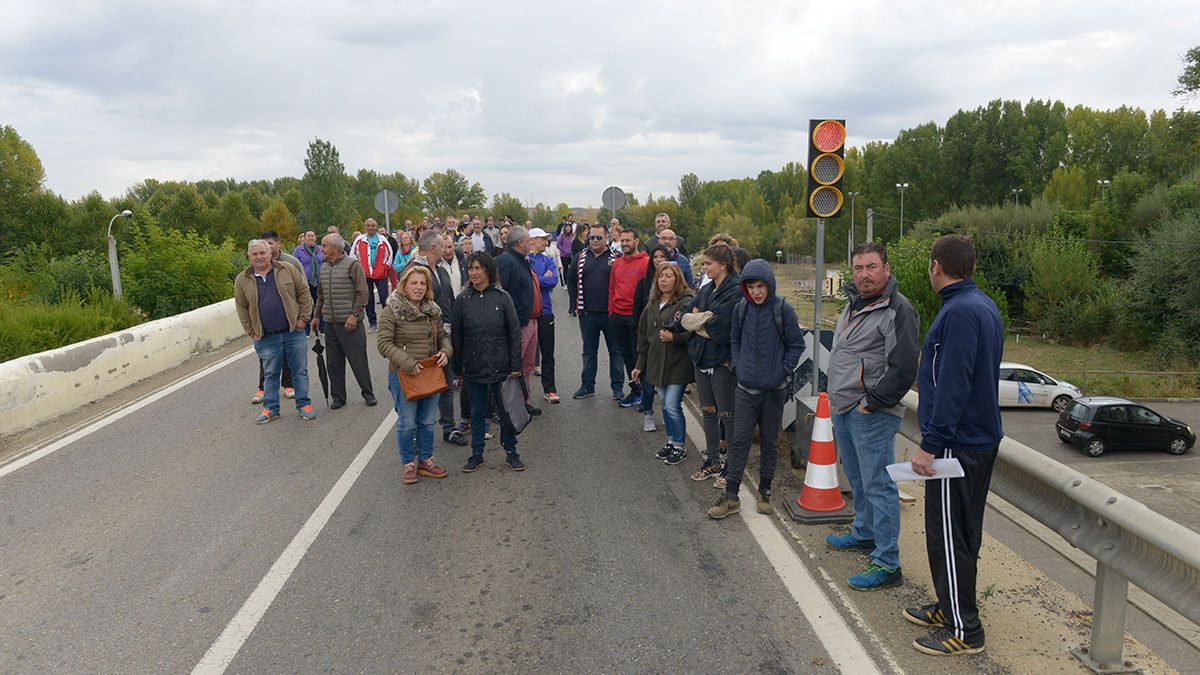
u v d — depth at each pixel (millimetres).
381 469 6238
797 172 119125
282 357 7816
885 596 4031
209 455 6664
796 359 4848
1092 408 20672
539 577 4344
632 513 5254
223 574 4430
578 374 9906
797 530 4906
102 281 17000
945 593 3484
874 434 4039
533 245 8320
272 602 4098
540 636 3730
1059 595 4027
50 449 6891
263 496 5664
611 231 12883
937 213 88500
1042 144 84875
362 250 13016
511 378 6066
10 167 52562
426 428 5930
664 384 6137
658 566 4449
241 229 55312
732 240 5664
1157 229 41156
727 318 5371
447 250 8125
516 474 6090
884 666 3408
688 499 5496
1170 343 34750
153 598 4160
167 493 5746
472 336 5898
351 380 9648
